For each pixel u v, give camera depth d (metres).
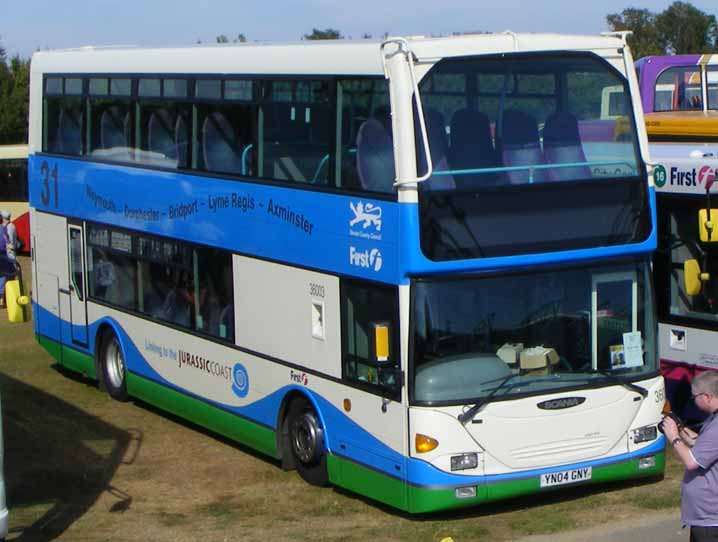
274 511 12.60
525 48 11.65
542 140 11.73
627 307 12.09
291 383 13.34
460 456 11.23
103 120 17.69
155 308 16.61
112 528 12.24
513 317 11.53
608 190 11.94
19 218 41.66
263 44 14.01
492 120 11.52
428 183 11.14
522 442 11.45
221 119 14.53
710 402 8.27
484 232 11.34
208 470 14.46
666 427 8.48
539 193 11.57
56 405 18.30
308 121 12.74
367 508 12.52
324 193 12.46
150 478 14.26
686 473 8.41
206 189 14.90
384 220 11.44
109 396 18.62
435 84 11.25
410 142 11.08
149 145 16.39
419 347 11.22
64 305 19.42
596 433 11.80
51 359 22.34
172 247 15.92
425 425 11.18
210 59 14.78
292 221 13.09
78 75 18.39
